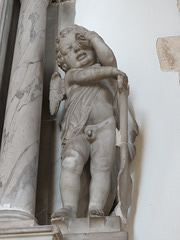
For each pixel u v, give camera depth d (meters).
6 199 2.45
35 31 3.16
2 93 3.08
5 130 2.73
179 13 3.58
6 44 3.27
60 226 2.26
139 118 3.03
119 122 2.68
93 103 2.64
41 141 3.03
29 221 2.30
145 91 3.16
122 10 3.66
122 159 2.50
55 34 3.58
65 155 2.50
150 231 2.56
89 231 2.24
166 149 2.86
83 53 2.84
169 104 3.07
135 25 3.55
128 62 3.35
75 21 3.69
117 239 2.18
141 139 2.93
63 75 3.34
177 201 2.63
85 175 2.57
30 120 2.75
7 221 2.32
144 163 2.82
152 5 3.64
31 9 3.29
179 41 3.41
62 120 2.85
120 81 2.59
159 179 2.74
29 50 3.06
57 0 3.79
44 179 2.87
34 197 2.55
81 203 2.53
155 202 2.65
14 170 2.55
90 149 2.55
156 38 3.45
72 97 2.72
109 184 2.45
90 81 2.70
